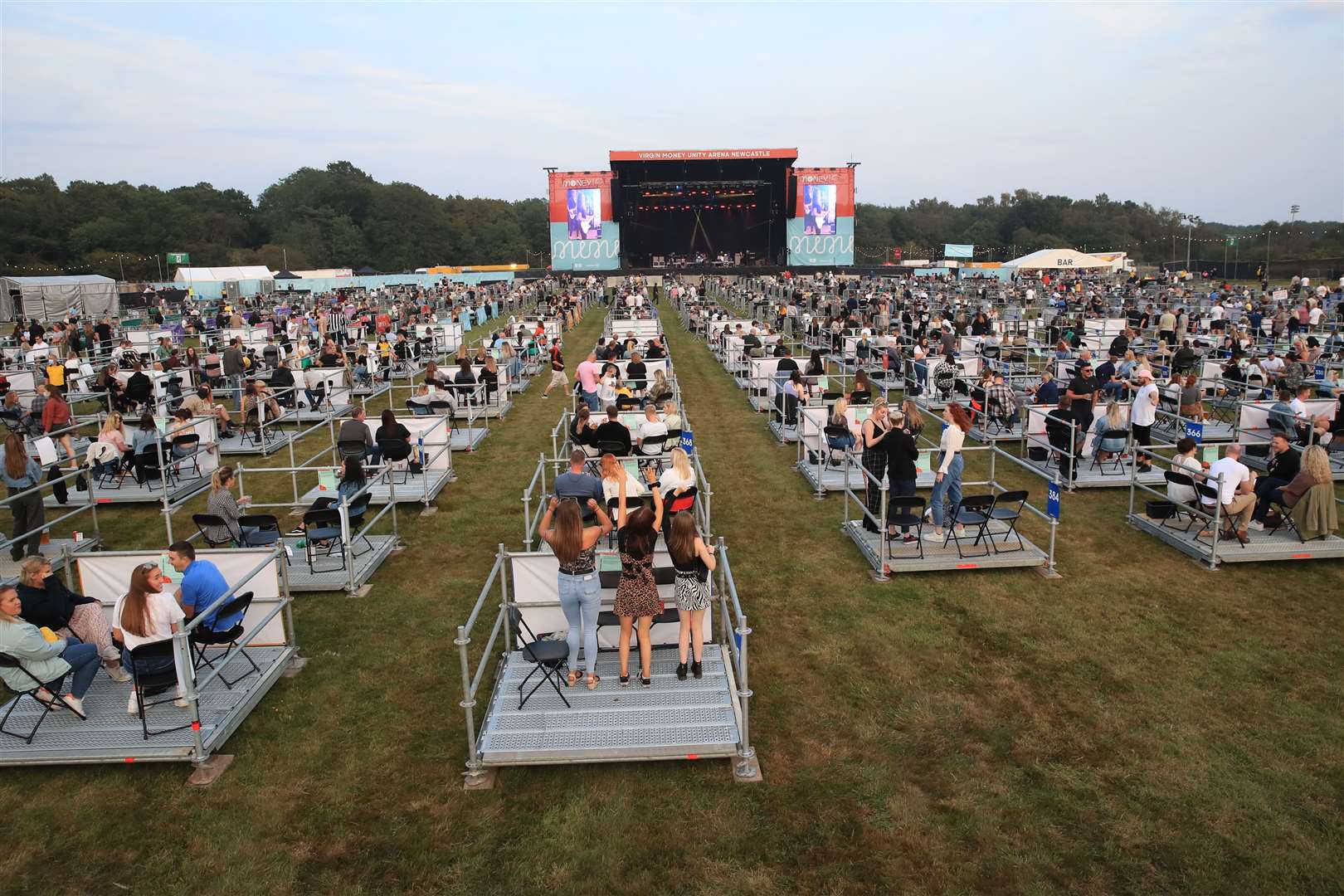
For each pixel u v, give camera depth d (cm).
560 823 634
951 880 573
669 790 670
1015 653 883
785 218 6844
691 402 2339
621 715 729
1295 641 895
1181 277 6259
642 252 7619
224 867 595
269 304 5303
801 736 740
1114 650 885
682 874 582
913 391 2367
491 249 13275
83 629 795
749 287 5478
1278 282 7019
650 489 1077
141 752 693
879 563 1085
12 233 9106
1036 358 2934
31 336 3350
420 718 778
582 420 1416
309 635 943
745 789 670
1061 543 1188
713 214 7531
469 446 1809
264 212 12506
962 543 1155
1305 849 596
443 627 962
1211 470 1119
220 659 852
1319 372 2262
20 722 739
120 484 1491
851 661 871
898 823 630
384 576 1116
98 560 870
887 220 14438
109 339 3150
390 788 678
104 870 593
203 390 1706
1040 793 661
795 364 2059
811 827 626
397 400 2394
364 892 571
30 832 630
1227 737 729
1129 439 1552
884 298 4131
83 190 10406
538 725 715
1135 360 2181
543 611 826
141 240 9925
